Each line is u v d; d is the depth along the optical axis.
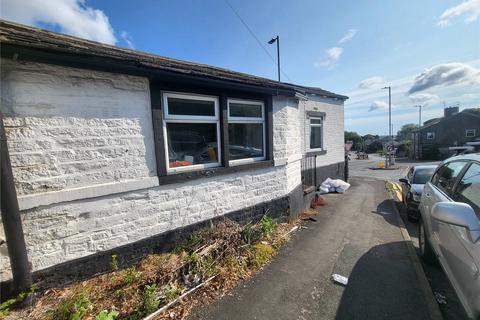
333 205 7.79
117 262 3.34
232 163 4.75
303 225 5.75
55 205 2.87
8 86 2.54
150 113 3.56
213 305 2.85
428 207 3.73
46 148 2.79
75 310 2.50
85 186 3.05
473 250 2.07
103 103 3.14
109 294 2.85
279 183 5.66
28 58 2.56
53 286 2.89
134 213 3.47
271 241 4.58
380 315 2.71
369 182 13.41
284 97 5.73
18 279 2.58
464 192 2.82
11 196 2.49
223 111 4.47
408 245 4.57
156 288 2.86
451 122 36.25
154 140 3.61
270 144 5.39
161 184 3.69
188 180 4.00
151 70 3.35
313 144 10.53
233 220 4.71
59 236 2.91
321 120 10.82
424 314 2.72
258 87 4.75
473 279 2.04
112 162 3.25
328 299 2.99
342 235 5.09
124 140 3.33
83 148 3.02
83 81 2.98
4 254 2.59
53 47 2.59
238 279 3.36
